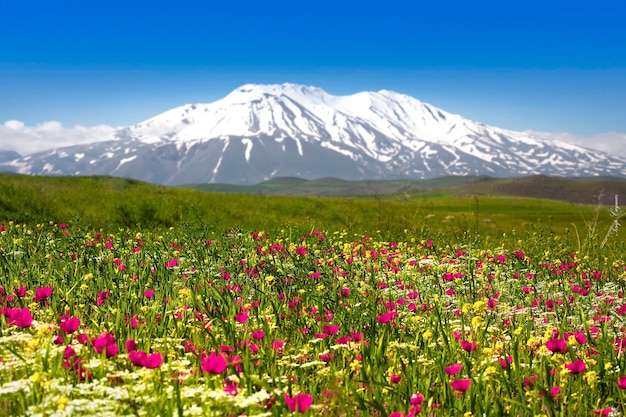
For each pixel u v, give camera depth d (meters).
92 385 4.05
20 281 8.49
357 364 4.86
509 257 12.64
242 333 6.45
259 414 3.84
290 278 8.66
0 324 5.87
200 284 8.67
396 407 4.43
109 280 8.68
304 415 4.08
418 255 13.21
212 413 3.93
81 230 13.20
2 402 3.99
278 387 4.34
